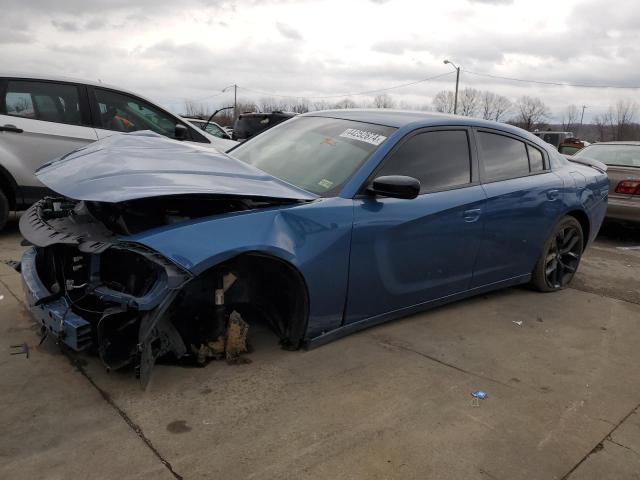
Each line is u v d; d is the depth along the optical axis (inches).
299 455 94.7
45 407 104.2
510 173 173.2
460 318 166.2
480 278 167.8
